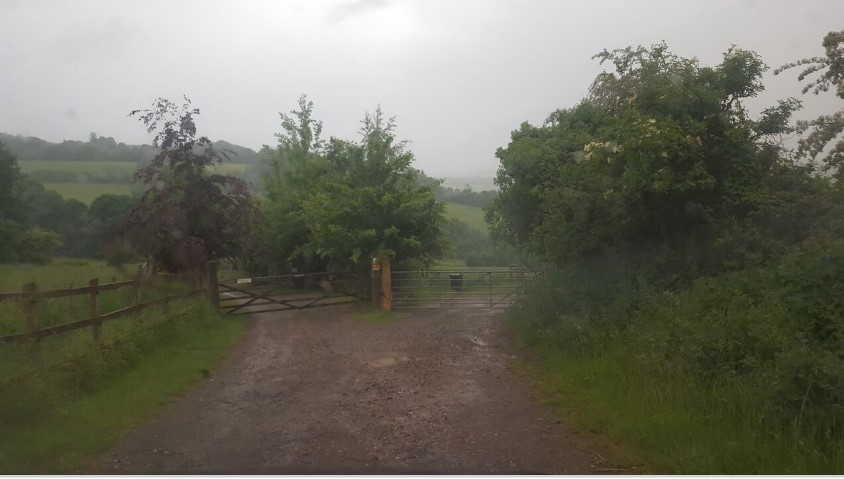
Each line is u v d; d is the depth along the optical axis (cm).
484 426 634
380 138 2081
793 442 479
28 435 561
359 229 1883
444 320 1541
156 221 1507
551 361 908
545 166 1445
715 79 972
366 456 542
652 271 960
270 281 1841
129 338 910
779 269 723
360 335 1301
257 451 558
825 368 509
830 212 804
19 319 861
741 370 622
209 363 977
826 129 878
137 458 536
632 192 931
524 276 1944
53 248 3047
